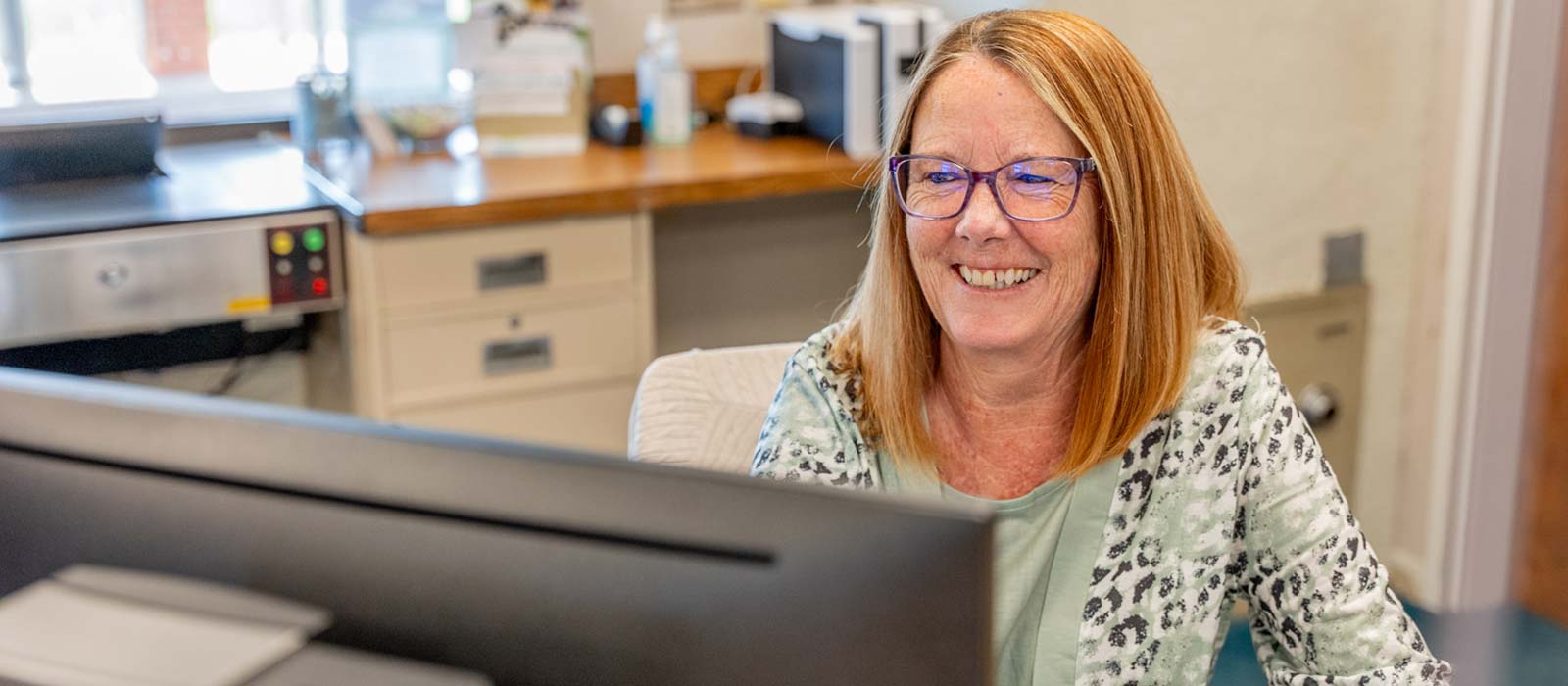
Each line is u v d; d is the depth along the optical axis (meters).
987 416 1.22
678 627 0.69
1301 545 1.20
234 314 2.60
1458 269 2.49
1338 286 2.68
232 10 3.26
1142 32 2.47
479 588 0.71
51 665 0.72
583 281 2.76
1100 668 1.20
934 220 1.14
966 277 1.15
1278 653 1.26
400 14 3.12
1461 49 2.50
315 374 3.00
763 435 1.28
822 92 3.06
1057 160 1.11
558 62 3.01
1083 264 1.14
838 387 1.25
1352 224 2.67
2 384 0.79
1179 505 1.19
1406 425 2.70
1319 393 2.73
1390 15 2.58
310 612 0.74
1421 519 2.63
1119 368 1.15
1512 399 1.44
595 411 2.85
